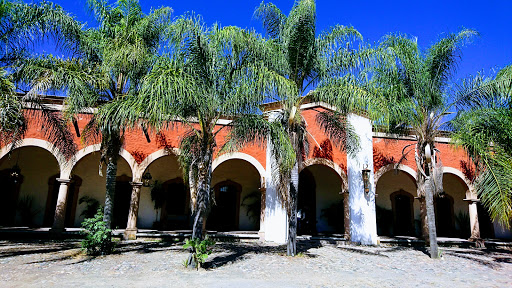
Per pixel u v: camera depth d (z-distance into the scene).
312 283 6.75
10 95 7.72
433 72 11.17
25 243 10.80
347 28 10.53
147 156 12.93
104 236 8.85
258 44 8.81
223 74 8.31
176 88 6.39
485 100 10.36
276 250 10.73
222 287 6.10
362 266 8.78
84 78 8.52
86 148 12.51
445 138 15.24
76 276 6.59
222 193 16.78
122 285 6.04
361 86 9.76
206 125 8.16
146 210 15.69
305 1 10.01
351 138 11.40
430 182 11.14
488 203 9.01
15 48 9.35
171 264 7.93
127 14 10.37
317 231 16.53
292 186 9.99
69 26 9.81
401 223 17.31
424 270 8.68
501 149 9.30
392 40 11.00
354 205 13.44
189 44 7.98
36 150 15.25
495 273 8.59
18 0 9.23
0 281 6.10
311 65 10.41
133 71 9.48
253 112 8.52
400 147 15.01
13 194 14.70
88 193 15.33
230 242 12.67
